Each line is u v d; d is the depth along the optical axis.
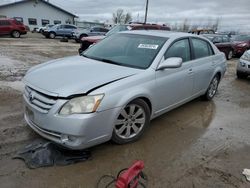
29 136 3.47
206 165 3.13
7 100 4.87
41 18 43.06
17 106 4.59
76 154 3.03
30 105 3.04
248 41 16.11
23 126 3.76
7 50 12.88
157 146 3.50
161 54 3.78
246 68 8.17
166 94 3.88
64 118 2.74
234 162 3.26
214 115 4.90
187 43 4.49
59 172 2.78
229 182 2.84
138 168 2.47
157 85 3.60
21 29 22.98
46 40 22.58
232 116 4.92
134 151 3.31
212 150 3.52
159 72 3.65
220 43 14.10
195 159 3.25
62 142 2.83
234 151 3.54
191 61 4.52
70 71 3.29
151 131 3.95
